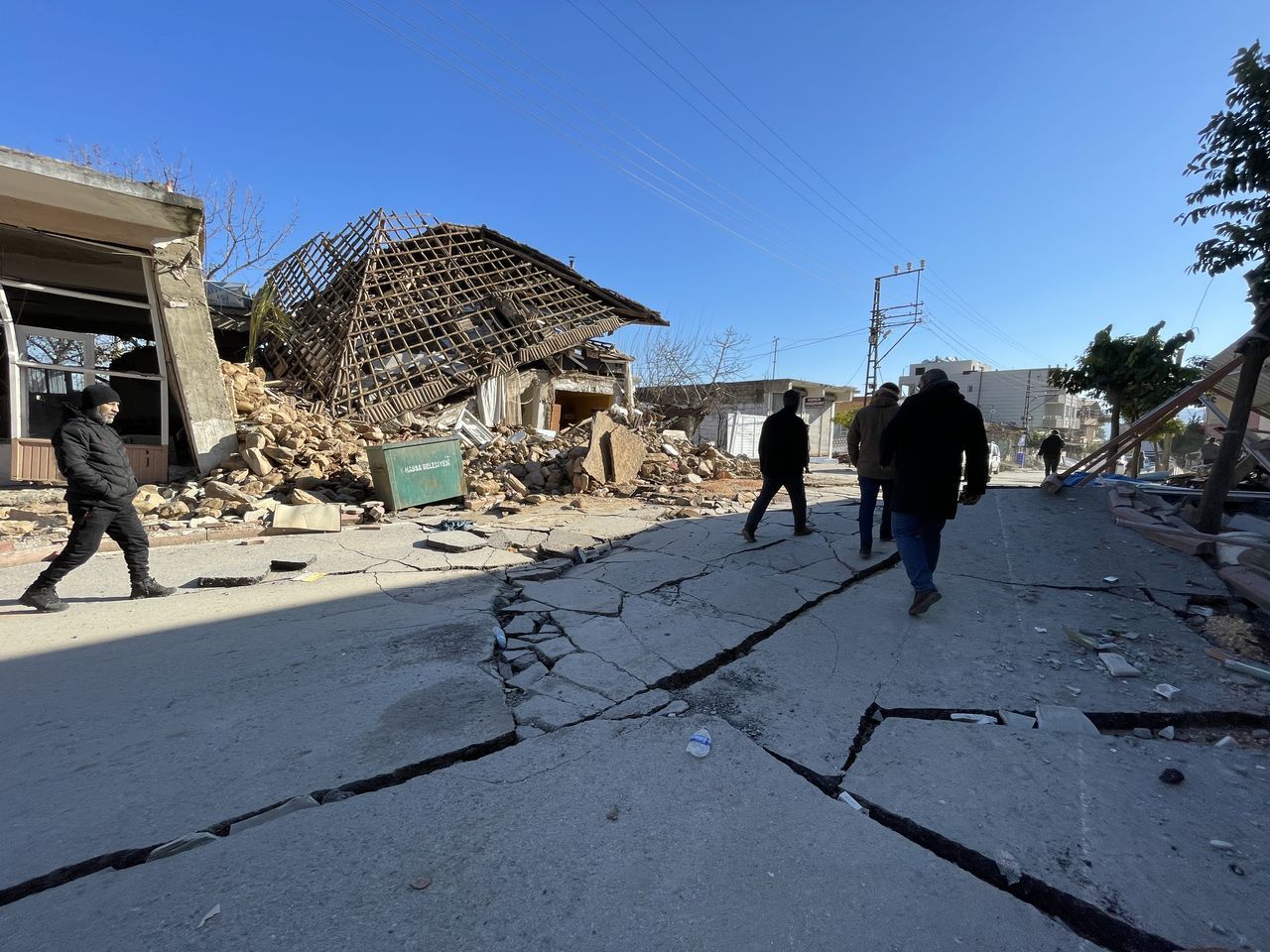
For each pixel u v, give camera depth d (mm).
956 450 4027
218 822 2092
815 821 2131
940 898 1798
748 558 5684
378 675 3236
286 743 2582
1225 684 3131
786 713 2885
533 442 13500
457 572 5281
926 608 4023
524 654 3598
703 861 1934
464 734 2664
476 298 15766
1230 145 5012
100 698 2969
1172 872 1901
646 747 2592
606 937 1652
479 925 1684
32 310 11516
